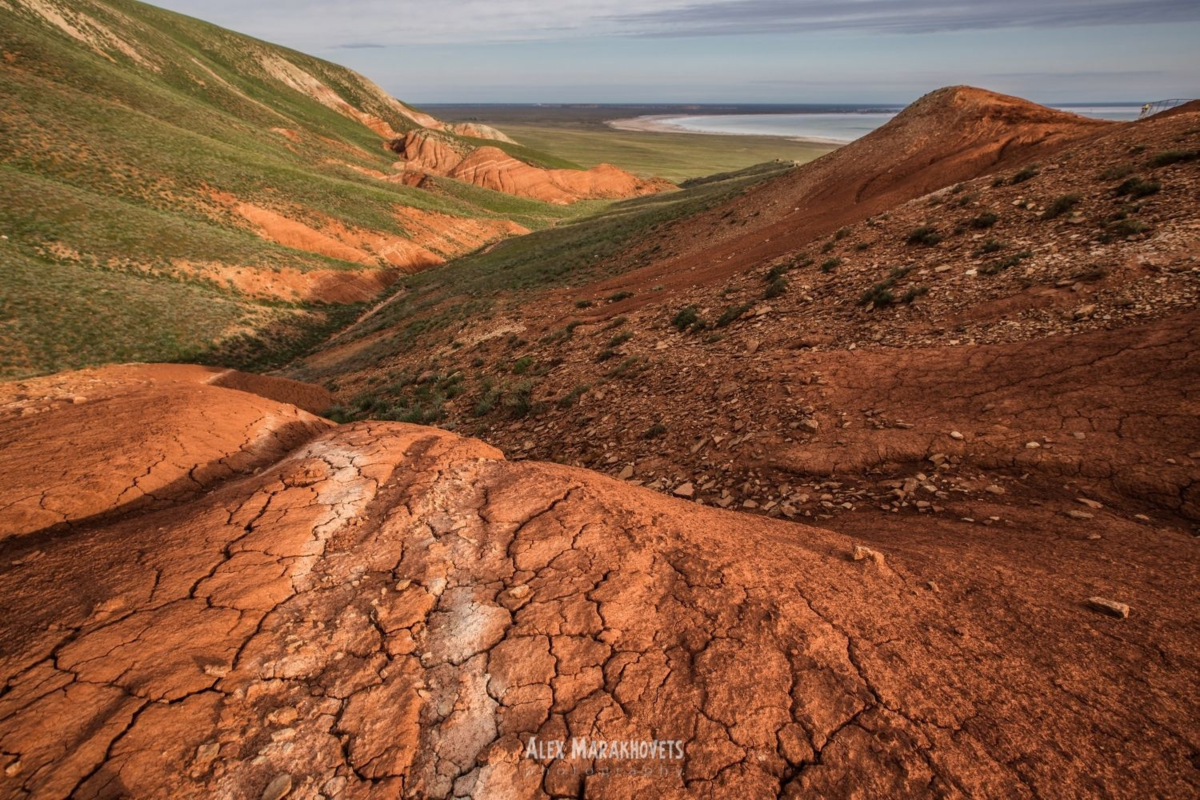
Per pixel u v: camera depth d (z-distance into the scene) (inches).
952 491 214.5
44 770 93.4
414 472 186.5
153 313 1139.3
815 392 313.7
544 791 93.3
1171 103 1186.0
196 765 96.0
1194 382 222.2
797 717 102.4
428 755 99.5
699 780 93.2
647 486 289.4
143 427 223.1
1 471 188.1
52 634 118.6
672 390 399.9
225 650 117.3
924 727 100.4
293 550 148.4
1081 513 184.7
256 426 253.9
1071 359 265.4
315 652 118.6
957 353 307.3
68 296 1051.3
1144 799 88.6
